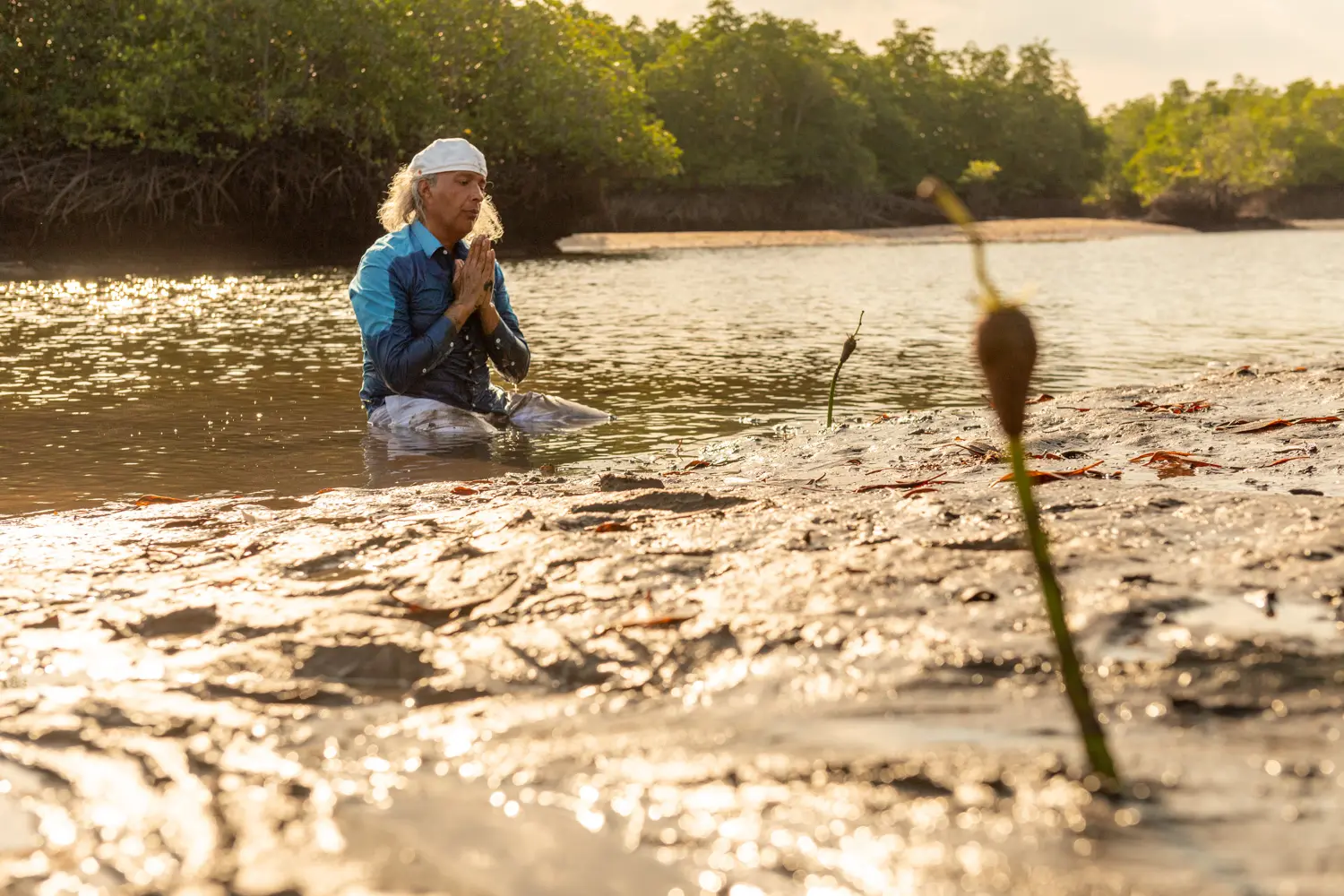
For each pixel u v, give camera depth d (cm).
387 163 3462
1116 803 109
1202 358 870
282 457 498
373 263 582
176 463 479
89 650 187
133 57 3023
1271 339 1027
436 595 211
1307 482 352
